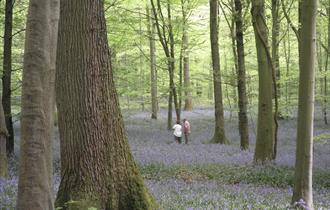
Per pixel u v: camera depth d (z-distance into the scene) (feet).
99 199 21.43
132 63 106.52
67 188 21.74
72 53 21.91
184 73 131.75
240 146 69.77
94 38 21.98
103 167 21.80
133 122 122.83
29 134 13.89
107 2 68.95
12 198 25.23
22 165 13.98
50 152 14.38
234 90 101.71
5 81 54.70
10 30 54.60
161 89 103.76
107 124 22.11
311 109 24.57
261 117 50.72
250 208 25.21
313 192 36.32
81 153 21.71
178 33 86.02
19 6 64.95
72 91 21.88
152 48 111.14
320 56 106.11
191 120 130.62
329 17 71.87
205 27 106.63
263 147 50.67
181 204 26.55
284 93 101.04
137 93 111.34
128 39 84.58
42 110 14.02
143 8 88.12
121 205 21.91
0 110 36.86
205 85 157.07
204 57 160.86
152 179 43.91
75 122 21.81
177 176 45.55
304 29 24.07
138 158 54.60
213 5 74.74
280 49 130.93
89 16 21.91
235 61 77.10
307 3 23.88
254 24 47.85
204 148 68.85
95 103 21.84
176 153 60.80
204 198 28.94
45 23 13.99
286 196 33.09
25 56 13.93
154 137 88.38
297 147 25.26
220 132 78.95
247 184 41.34
